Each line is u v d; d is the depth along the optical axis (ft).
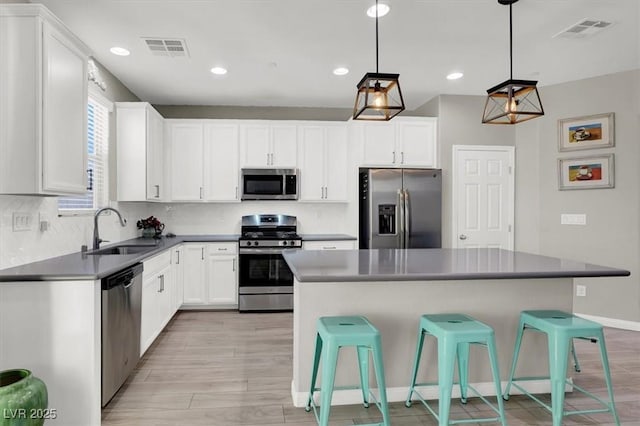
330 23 9.50
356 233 15.23
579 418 7.53
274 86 14.25
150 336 10.39
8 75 6.93
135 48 10.84
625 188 13.08
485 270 7.30
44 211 8.81
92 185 11.53
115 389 7.78
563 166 14.23
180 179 15.49
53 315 6.95
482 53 11.41
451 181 15.28
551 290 8.54
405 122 15.39
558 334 6.89
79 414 7.00
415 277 6.85
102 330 7.26
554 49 11.14
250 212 16.84
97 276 7.02
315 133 16.14
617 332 12.71
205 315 14.43
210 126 15.62
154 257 10.73
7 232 7.59
